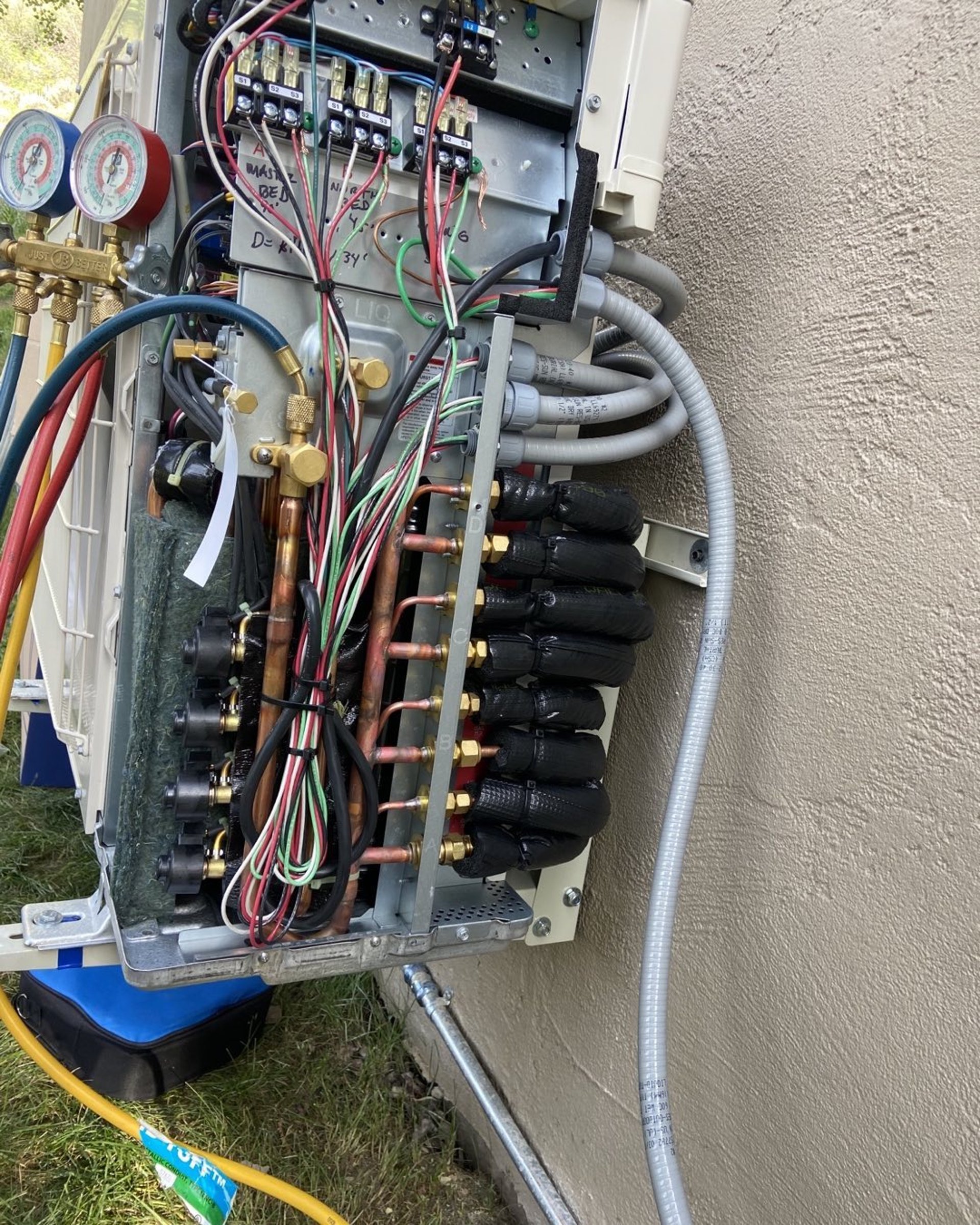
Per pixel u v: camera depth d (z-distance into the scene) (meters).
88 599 1.21
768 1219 0.91
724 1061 0.97
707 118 1.03
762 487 0.93
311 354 0.80
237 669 0.84
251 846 0.82
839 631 0.83
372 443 0.85
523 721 0.94
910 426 0.77
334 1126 1.40
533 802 0.94
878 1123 0.79
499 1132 1.32
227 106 0.74
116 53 1.11
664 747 1.06
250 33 0.77
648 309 1.12
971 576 0.71
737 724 0.95
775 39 0.93
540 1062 1.32
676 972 1.04
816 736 0.86
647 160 0.87
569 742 0.96
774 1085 0.90
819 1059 0.85
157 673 0.83
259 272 0.79
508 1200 1.34
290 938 0.89
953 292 0.73
